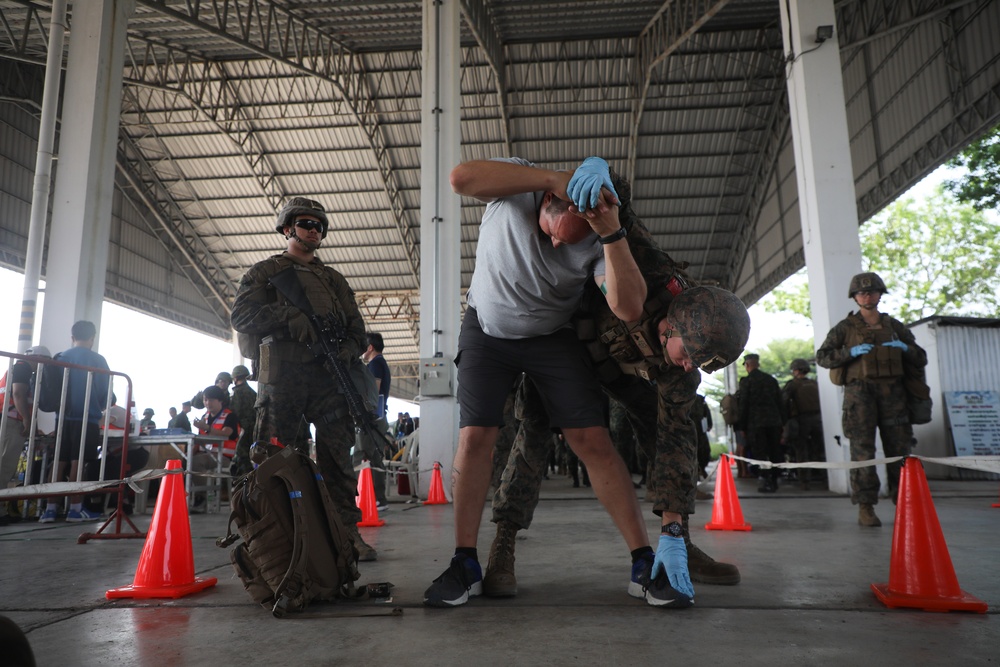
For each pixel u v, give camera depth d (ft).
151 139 70.64
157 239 80.84
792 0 25.32
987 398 34.24
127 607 6.75
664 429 6.64
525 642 5.21
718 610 6.22
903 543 6.58
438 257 26.71
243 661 4.83
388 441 10.30
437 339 26.02
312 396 9.87
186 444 21.58
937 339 35.06
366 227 78.23
